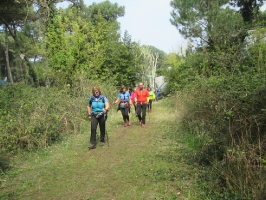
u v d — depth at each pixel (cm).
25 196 424
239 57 730
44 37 1614
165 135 809
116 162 574
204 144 528
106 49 1961
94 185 455
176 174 476
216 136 476
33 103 841
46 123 759
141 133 882
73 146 732
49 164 582
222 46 890
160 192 413
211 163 464
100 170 528
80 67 1491
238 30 1055
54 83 1484
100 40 1906
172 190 418
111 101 1522
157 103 2266
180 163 539
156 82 4225
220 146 458
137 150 662
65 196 418
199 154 532
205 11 1379
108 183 460
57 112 876
